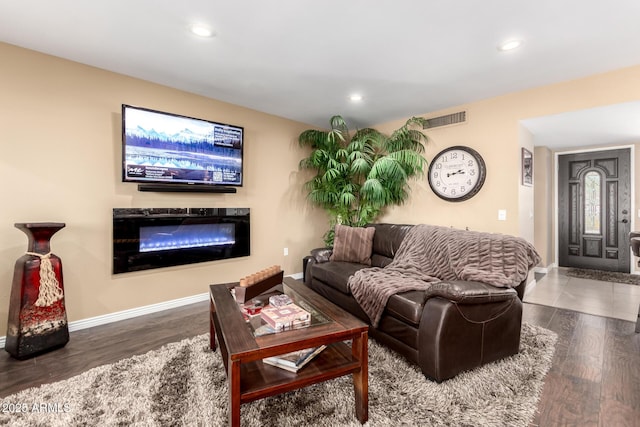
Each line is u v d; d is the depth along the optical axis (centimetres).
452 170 365
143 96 292
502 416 150
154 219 298
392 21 200
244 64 261
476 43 227
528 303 328
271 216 400
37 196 240
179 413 152
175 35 218
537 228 483
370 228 349
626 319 280
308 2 182
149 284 300
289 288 223
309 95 332
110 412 152
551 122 328
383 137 422
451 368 180
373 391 170
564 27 205
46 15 193
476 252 236
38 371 194
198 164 320
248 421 146
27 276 211
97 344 231
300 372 147
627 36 215
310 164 430
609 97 272
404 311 200
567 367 196
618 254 468
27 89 235
